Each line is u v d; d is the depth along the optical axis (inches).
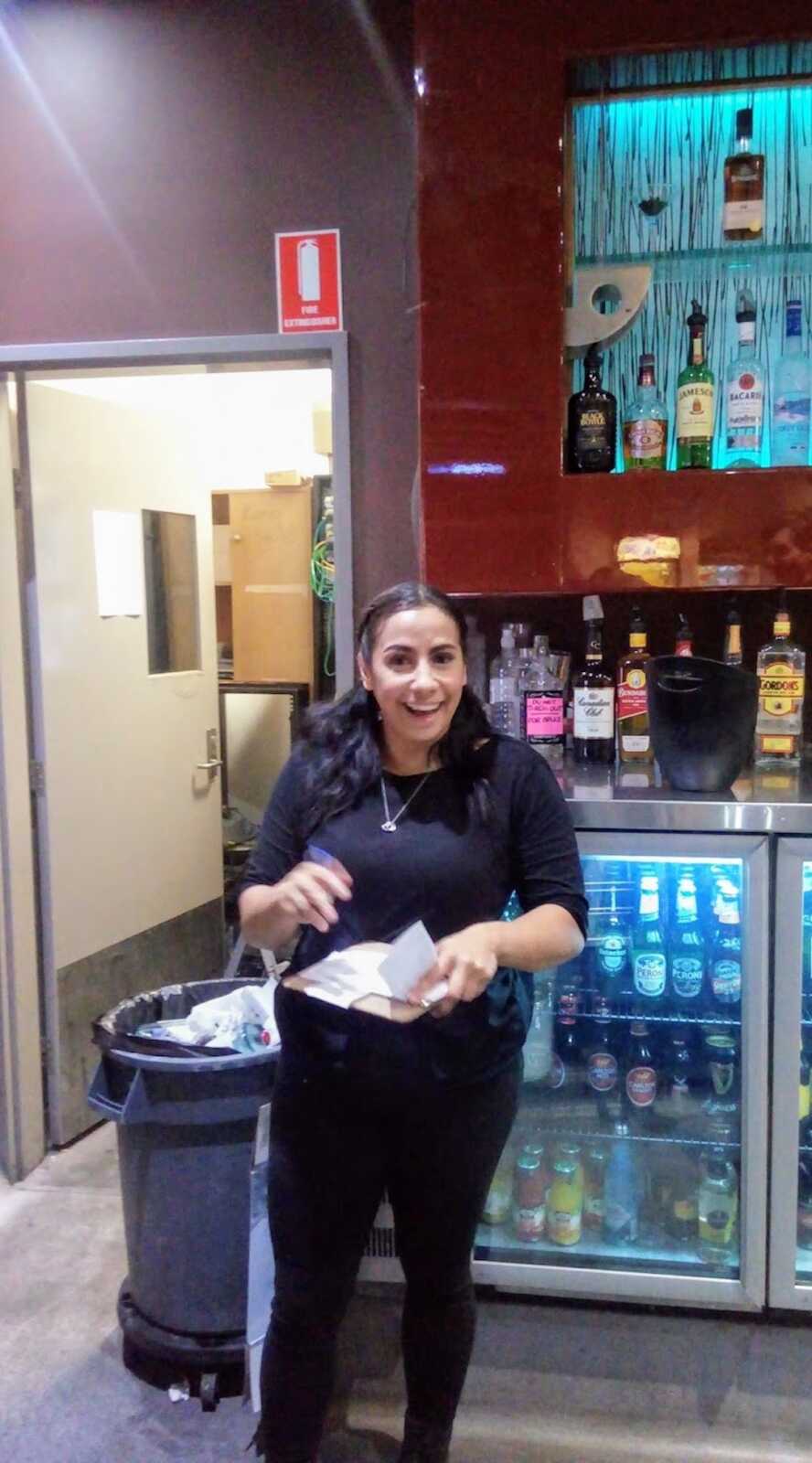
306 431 165.8
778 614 78.6
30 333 90.3
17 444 100.6
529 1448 70.1
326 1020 56.9
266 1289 67.2
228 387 162.2
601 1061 75.8
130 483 117.5
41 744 103.0
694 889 74.8
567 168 75.5
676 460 83.3
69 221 88.7
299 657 157.3
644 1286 69.3
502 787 57.5
